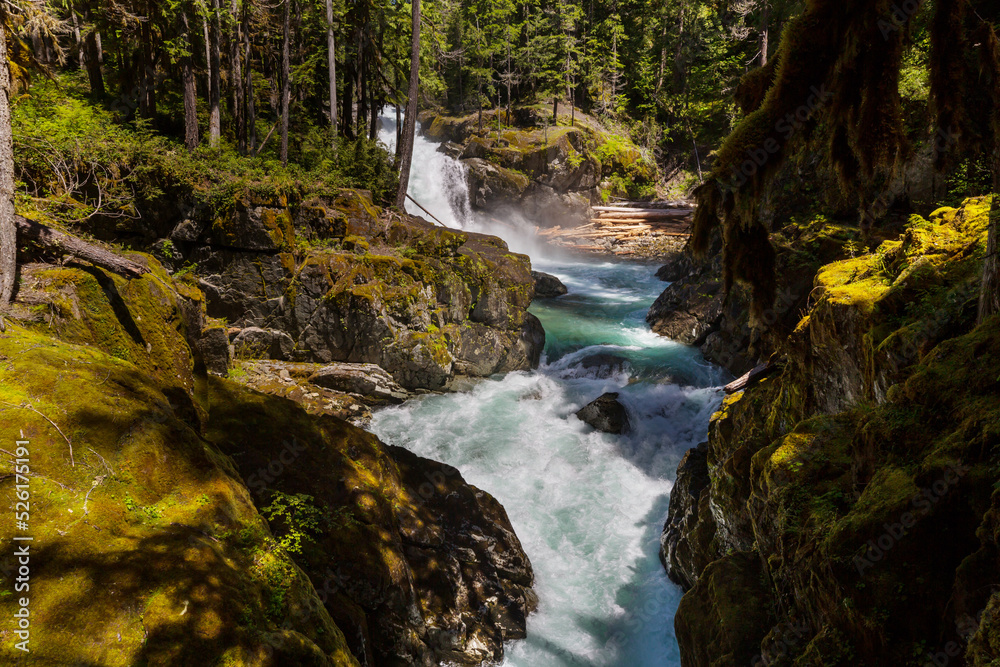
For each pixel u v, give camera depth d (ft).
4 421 17.25
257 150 80.38
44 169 42.91
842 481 20.06
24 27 30.48
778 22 97.14
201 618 15.72
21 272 24.64
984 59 13.47
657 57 168.04
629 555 35.42
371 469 30.30
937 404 17.67
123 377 21.65
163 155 50.39
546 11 160.45
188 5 63.93
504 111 146.92
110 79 89.81
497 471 42.06
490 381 54.39
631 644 29.99
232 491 20.85
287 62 71.92
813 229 40.98
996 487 13.80
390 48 96.48
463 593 29.14
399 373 51.62
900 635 14.88
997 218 18.72
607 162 139.23
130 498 17.98
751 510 24.11
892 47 11.98
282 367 49.55
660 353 54.90
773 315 16.25
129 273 28.27
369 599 24.25
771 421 28.35
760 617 21.89
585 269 96.27
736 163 13.82
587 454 43.62
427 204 121.19
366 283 51.57
